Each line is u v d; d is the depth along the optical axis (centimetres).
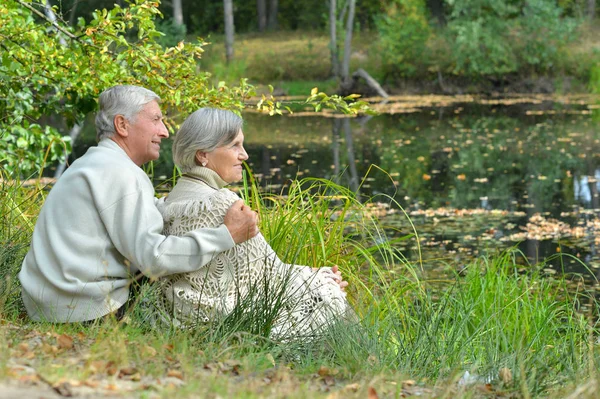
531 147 3020
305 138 3450
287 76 5694
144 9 949
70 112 1101
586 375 641
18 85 1052
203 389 468
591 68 5347
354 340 666
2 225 866
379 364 629
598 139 3184
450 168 2608
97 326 614
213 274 654
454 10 5434
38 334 593
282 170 2598
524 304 920
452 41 5497
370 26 6969
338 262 933
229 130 678
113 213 636
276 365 609
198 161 681
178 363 543
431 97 5341
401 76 5581
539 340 856
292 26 7781
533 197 2123
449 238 1667
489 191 2220
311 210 963
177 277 656
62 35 1002
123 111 664
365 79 5388
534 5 5378
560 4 6284
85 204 639
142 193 645
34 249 648
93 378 474
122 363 507
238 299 648
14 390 427
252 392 479
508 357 672
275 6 7388
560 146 3027
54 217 643
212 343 611
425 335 731
